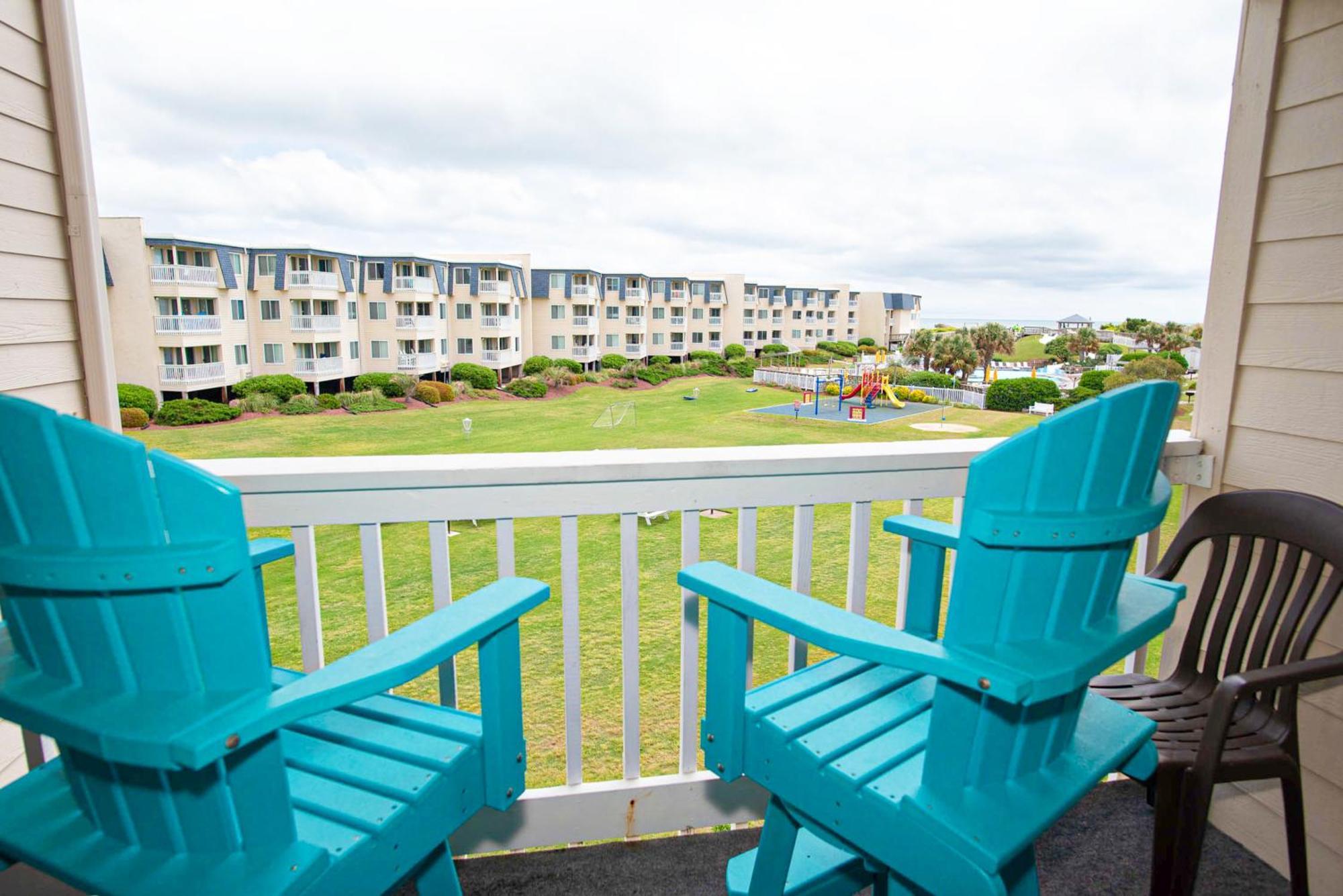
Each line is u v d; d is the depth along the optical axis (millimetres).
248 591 604
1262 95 1425
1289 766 1104
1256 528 1226
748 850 1421
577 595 1330
